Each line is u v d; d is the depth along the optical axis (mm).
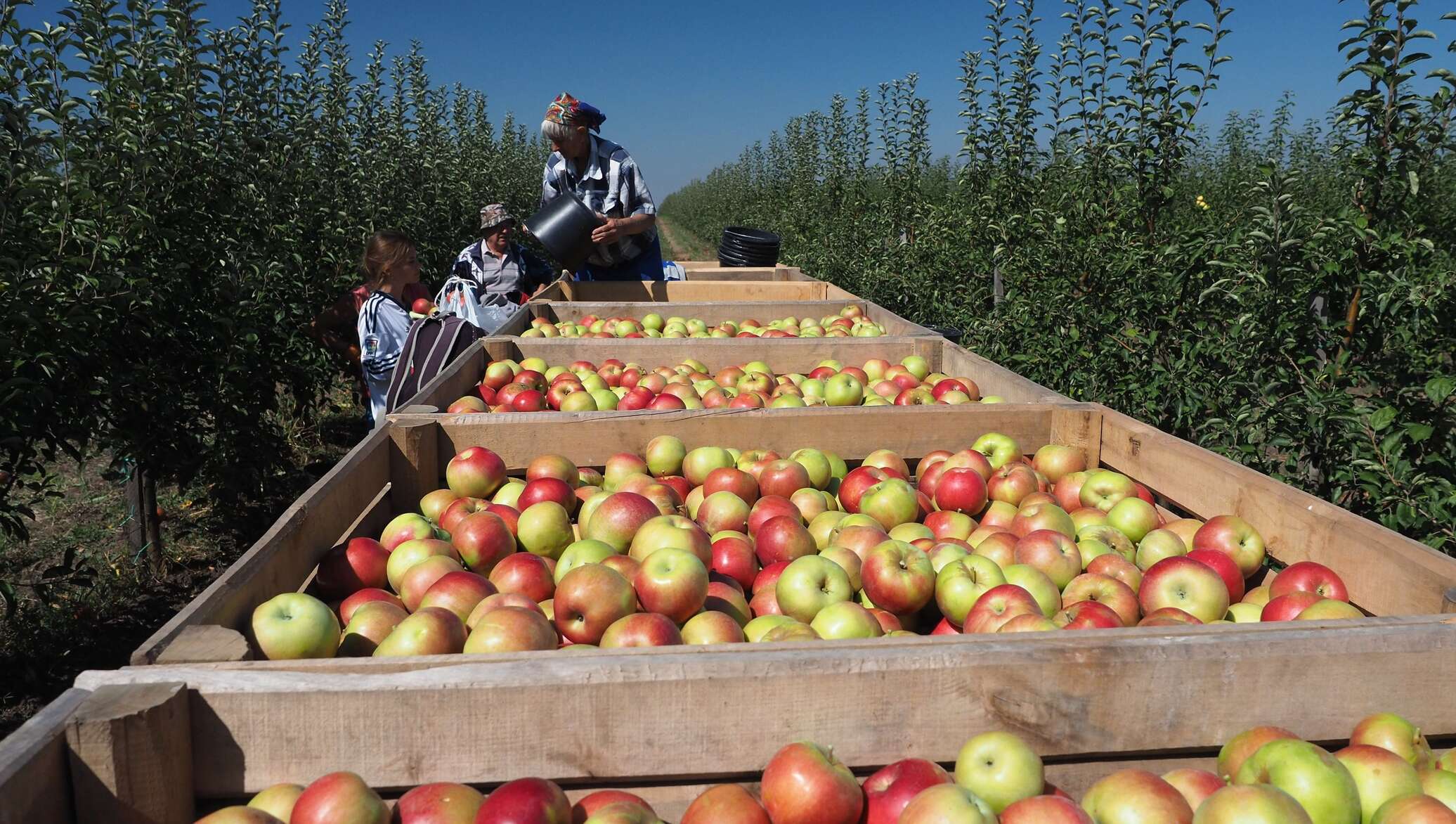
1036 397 4074
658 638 2137
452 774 1642
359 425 9898
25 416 3979
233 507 6941
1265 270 4547
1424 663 1813
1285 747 1629
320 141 8828
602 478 3576
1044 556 2701
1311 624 1872
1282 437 4348
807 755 1617
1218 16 5895
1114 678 1753
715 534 3033
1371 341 4395
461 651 2121
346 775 1554
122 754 1470
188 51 5559
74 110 4527
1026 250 7586
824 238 15734
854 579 2719
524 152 25812
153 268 5086
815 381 4797
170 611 5566
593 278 9234
